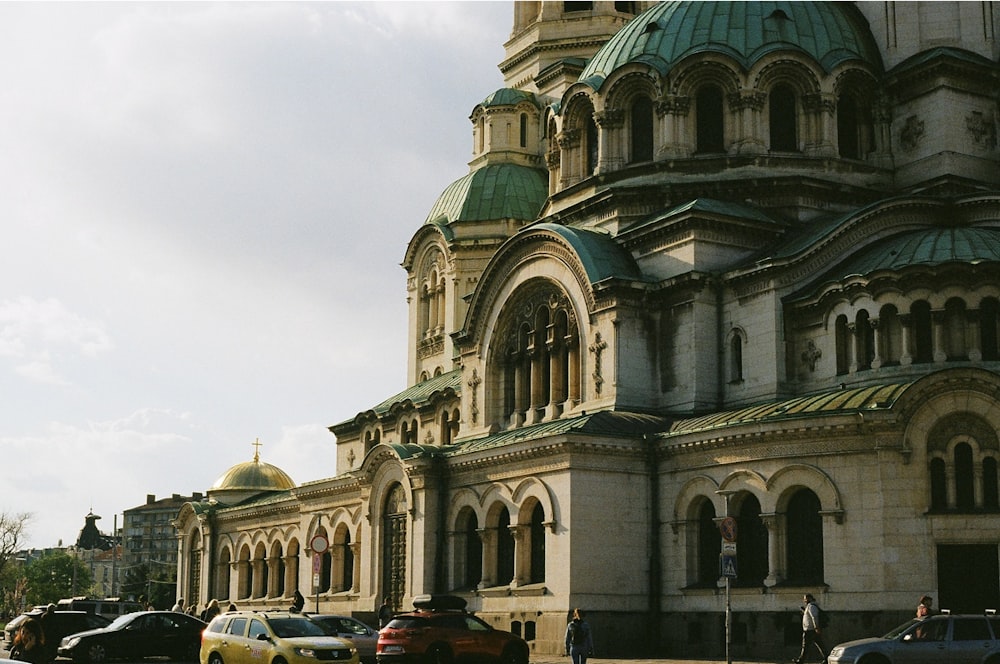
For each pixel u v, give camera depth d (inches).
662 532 2203.5
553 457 2210.9
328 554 3223.4
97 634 2153.1
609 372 2388.0
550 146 2999.5
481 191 3634.4
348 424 3821.4
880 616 1878.7
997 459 1879.9
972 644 1465.3
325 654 1615.4
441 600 1939.0
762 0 2780.5
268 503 3720.5
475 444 2544.3
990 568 1863.9
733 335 2361.0
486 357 2746.1
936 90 2620.6
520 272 2667.3
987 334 2085.4
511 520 2313.0
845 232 2326.5
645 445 2226.9
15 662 898.7
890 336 2134.6
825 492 1952.5
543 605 2194.9
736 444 2069.4
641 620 2182.6
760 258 2428.6
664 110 2672.2
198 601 4175.7
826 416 1946.4
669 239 2460.6
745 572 2074.3
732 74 2645.2
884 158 2699.3
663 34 2783.0
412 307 3841.0
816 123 2652.6
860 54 2743.6
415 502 2571.4
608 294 2399.1
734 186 2578.7
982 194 2357.3
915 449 1898.4
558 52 3794.3
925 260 2124.8
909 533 1883.6
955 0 2706.7
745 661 1964.8
